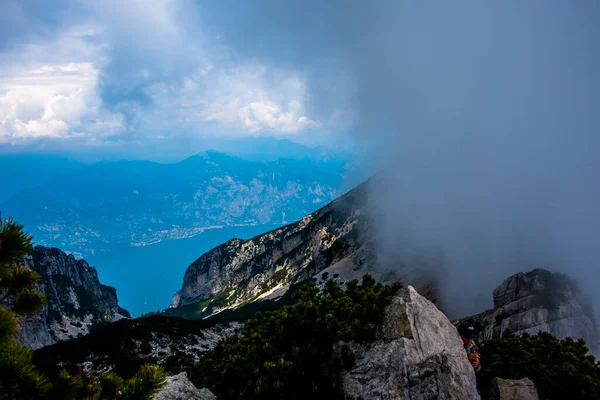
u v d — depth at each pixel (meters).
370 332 13.27
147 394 8.07
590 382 15.18
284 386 13.26
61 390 7.21
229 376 15.30
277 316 17.66
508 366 16.75
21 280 7.53
